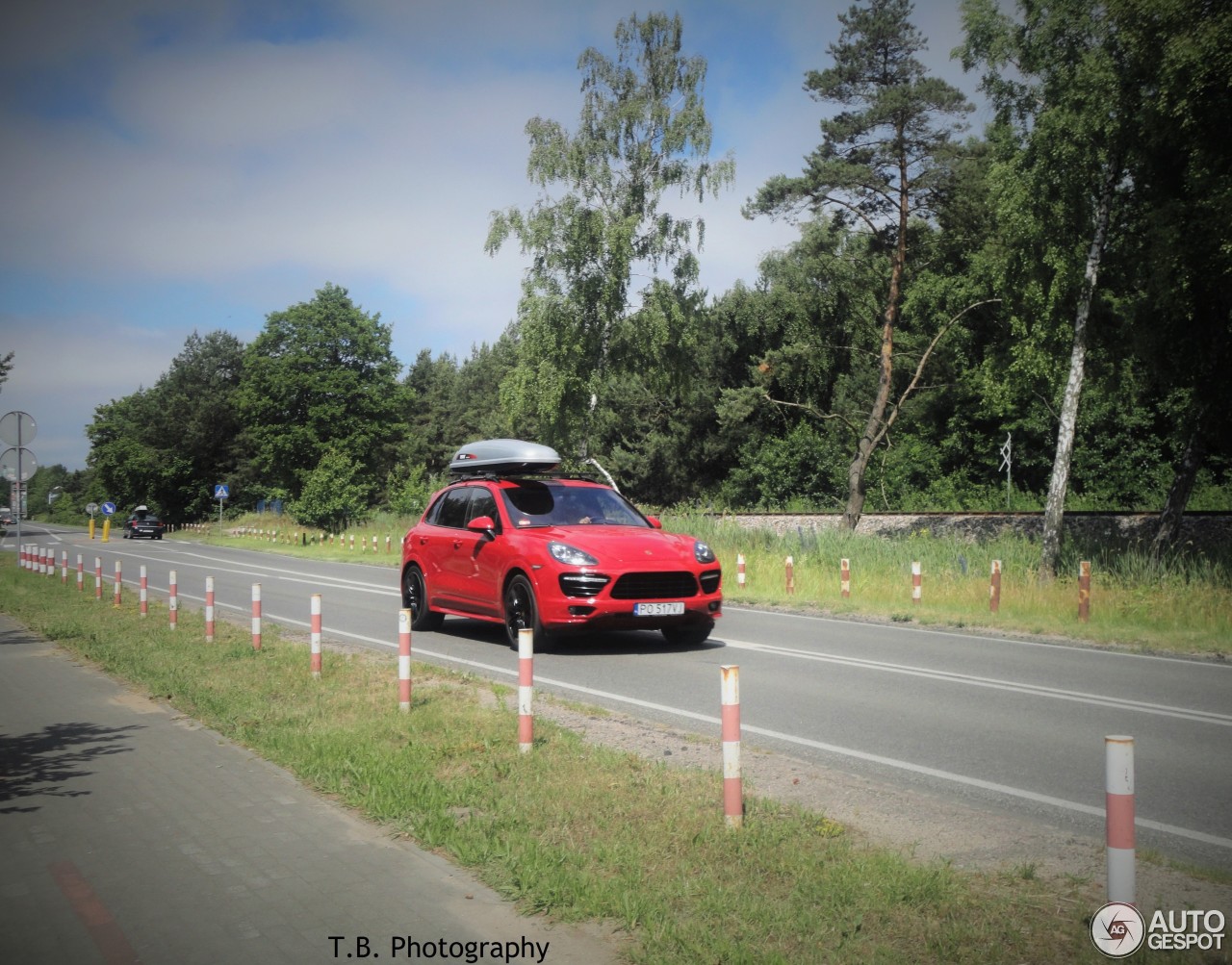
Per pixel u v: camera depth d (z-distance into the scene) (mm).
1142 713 7961
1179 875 4270
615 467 57469
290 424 70000
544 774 5785
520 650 6453
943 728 7383
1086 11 18922
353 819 5133
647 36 37156
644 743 6762
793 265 50000
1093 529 27234
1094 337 22000
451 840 4625
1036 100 20391
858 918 3693
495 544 11750
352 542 38844
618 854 4395
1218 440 21594
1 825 5062
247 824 5055
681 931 3600
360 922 3828
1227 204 17109
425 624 13516
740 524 28094
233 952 3578
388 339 73188
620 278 35031
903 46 31734
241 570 28531
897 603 16500
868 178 30766
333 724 7305
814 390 51031
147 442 92750
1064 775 6094
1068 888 4078
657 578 10906
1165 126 18250
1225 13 16531
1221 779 5977
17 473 20859
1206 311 19906
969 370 41812
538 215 35312
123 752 6602
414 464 91562
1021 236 20281
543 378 35000
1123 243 20859
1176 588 14852
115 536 73438
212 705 7961
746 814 5012
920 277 37875
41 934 3762
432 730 7000
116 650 11367
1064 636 12695
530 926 3779
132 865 4477
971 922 3697
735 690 4906
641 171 36406
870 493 48750
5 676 9922
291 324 70625
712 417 56500
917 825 5008
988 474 46844
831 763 6391
